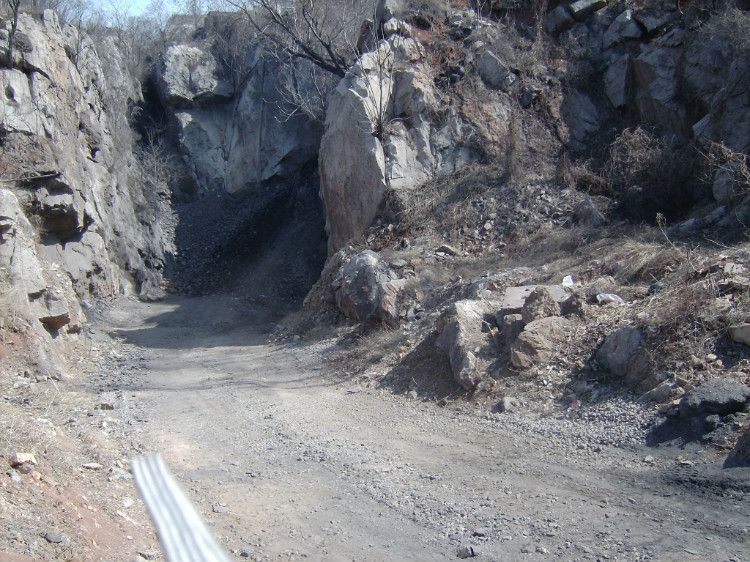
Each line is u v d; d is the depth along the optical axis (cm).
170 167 4312
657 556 529
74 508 593
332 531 627
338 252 1980
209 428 1018
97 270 2469
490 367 1069
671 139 1809
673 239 1396
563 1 2334
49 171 2161
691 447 731
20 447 714
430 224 1905
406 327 1464
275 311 2617
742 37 1630
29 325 1400
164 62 4541
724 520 577
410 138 2083
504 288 1368
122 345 1873
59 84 2467
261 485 760
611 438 802
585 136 2100
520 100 2166
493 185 1948
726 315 900
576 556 544
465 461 807
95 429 966
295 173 4188
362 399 1153
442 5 2373
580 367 986
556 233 1688
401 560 561
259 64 4372
